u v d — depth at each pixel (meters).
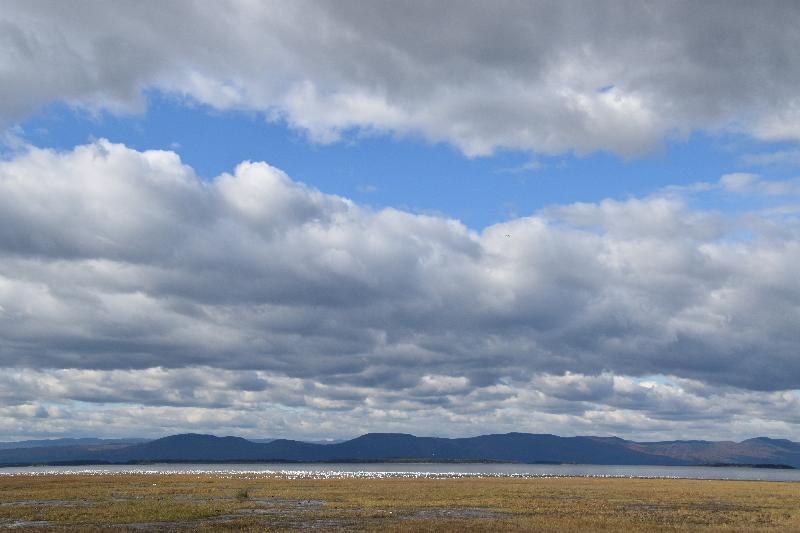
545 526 51.09
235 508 66.06
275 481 122.56
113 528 50.22
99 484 109.88
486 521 54.72
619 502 76.69
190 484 110.44
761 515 61.84
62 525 52.41
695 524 53.81
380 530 48.69
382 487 104.50
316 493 88.69
